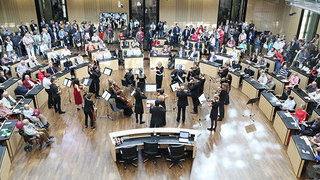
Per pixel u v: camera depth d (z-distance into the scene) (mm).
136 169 7664
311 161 7414
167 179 7273
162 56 16250
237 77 13539
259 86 11781
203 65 15258
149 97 12086
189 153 8188
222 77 12422
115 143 7801
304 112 9141
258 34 21359
